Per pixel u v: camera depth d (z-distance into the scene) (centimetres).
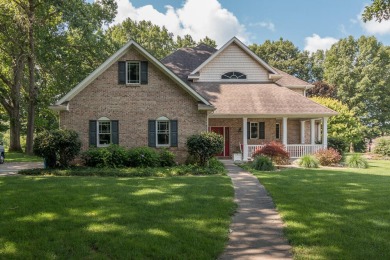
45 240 610
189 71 2919
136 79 2038
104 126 2031
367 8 985
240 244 619
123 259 530
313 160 2048
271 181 1345
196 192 1073
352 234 652
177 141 2050
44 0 2442
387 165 2355
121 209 834
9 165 2206
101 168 1767
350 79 6034
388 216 784
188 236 631
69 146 1759
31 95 3039
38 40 2672
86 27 2500
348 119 3700
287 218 774
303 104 2452
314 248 580
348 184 1264
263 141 2659
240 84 2767
